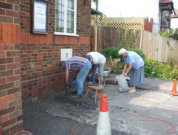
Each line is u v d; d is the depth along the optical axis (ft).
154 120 15.34
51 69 20.74
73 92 21.74
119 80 23.18
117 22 49.62
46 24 19.15
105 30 39.29
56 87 21.74
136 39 41.04
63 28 22.33
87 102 18.90
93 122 14.55
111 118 15.51
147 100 20.49
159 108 18.15
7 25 9.65
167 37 54.60
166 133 13.19
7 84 9.85
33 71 18.35
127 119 15.40
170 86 26.63
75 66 19.53
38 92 19.13
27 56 17.52
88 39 27.04
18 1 10.12
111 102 19.53
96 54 23.31
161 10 62.85
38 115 15.46
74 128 13.53
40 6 18.13
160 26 63.82
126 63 23.18
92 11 38.37
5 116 9.88
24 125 13.57
